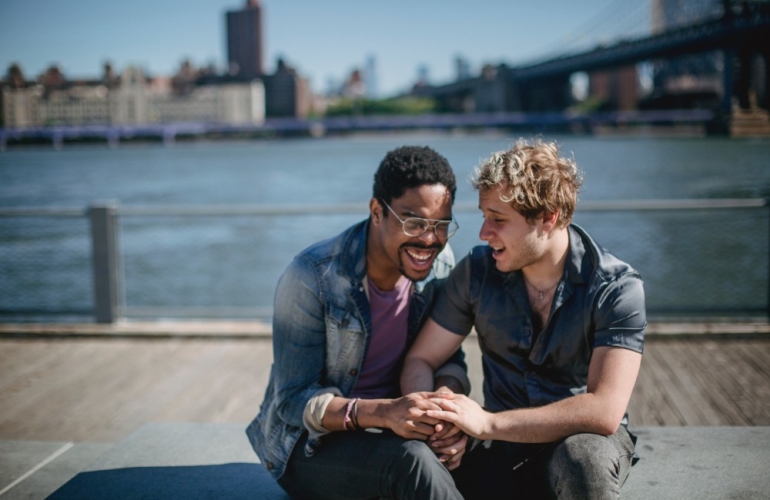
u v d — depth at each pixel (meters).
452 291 1.83
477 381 3.29
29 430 3.19
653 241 12.91
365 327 1.76
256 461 2.20
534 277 1.73
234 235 17.97
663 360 3.97
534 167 1.62
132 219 20.88
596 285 1.66
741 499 1.79
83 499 1.92
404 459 1.53
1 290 11.60
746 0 78.88
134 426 3.23
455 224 1.70
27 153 93.50
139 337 4.52
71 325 4.67
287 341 1.75
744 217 13.24
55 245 15.03
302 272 1.74
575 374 1.74
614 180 31.05
